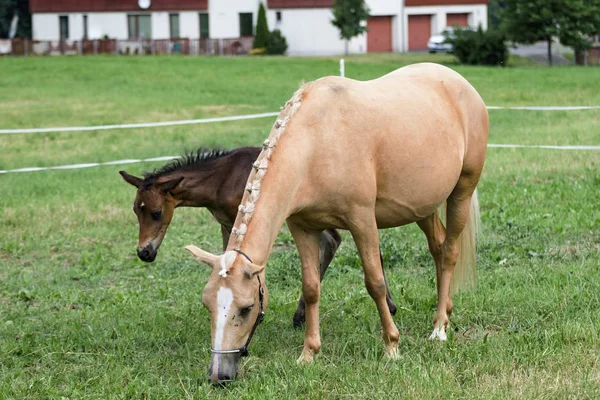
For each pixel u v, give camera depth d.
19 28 57.91
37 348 6.61
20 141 20.31
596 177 12.07
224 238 7.76
